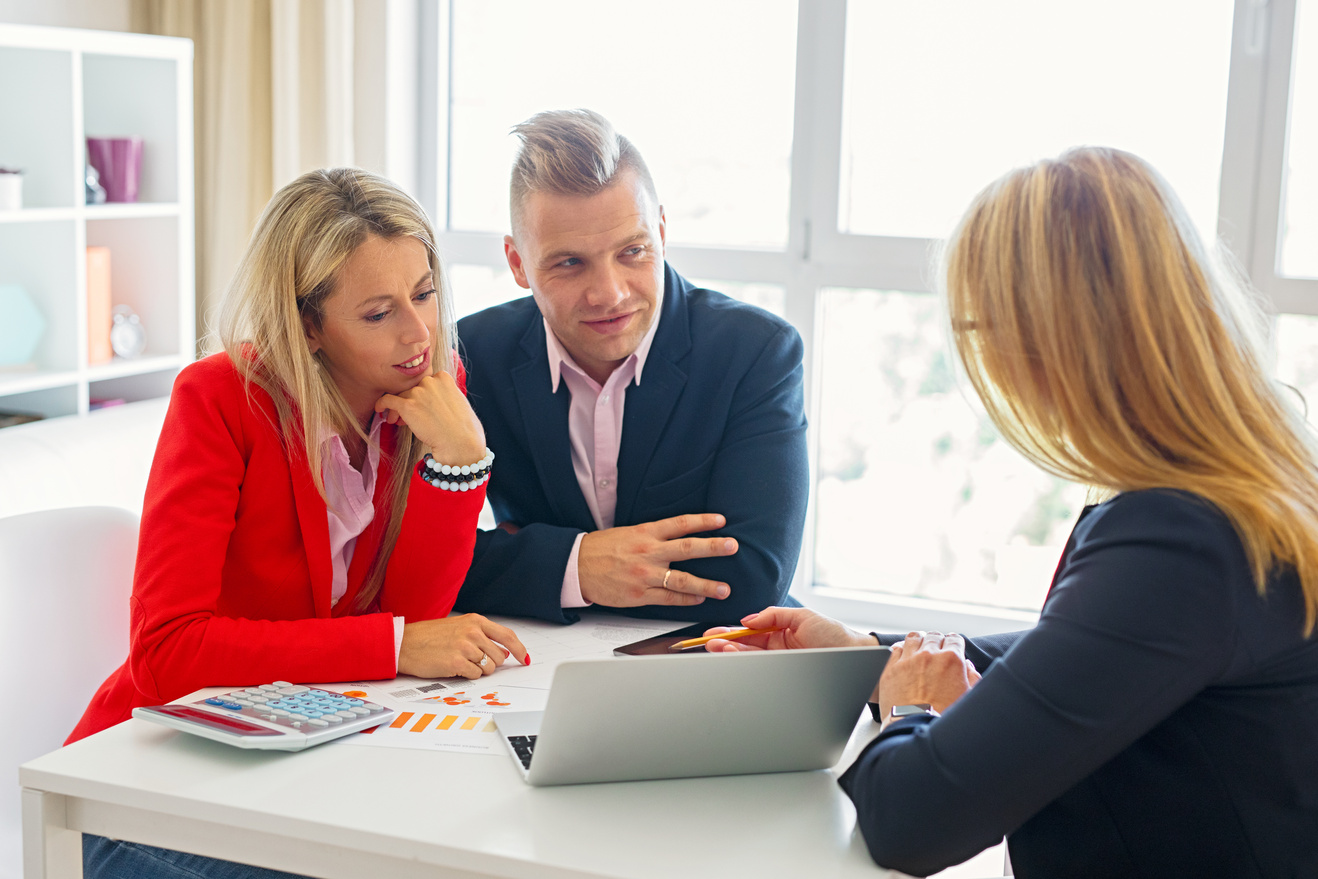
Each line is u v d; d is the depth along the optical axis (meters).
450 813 0.93
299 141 2.81
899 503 2.79
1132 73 2.49
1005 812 0.84
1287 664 0.86
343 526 1.40
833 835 0.93
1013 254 0.91
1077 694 0.82
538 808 0.95
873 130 2.69
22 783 1.00
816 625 1.23
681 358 1.61
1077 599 0.84
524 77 2.96
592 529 1.67
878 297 2.72
